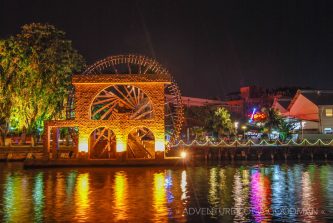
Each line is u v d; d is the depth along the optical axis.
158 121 68.69
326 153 89.44
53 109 90.75
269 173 62.97
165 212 34.22
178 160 67.94
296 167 73.38
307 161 87.00
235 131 121.00
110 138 72.25
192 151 88.62
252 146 90.12
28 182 51.81
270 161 87.69
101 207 36.16
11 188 46.97
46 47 91.25
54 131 72.06
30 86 88.19
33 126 89.12
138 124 68.88
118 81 68.56
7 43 88.12
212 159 89.06
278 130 103.25
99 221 31.33
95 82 68.62
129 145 72.31
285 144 90.75
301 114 109.12
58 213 33.84
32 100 88.19
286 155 89.38
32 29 91.19
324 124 104.19
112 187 47.47
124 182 51.50
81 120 69.12
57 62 92.19
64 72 93.25
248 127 123.12
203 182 51.78
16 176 58.03
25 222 31.08
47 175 58.91
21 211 34.59
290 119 108.19
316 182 51.75
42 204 37.50
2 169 67.69
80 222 31.06
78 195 42.19
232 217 32.47
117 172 62.28
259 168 71.62
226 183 50.97
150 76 68.31
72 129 81.12
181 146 86.31
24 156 84.25
